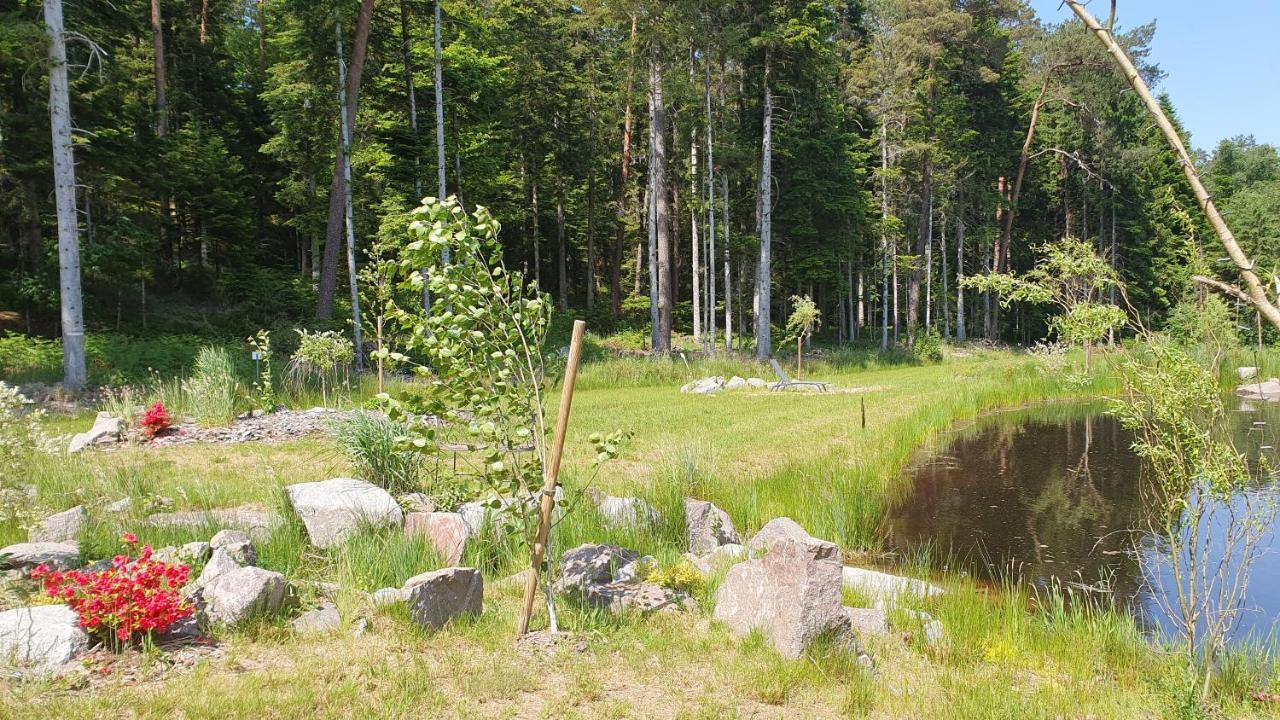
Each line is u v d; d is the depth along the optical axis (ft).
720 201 107.65
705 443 40.47
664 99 98.07
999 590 23.79
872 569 25.54
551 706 13.07
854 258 133.59
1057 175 156.25
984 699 14.29
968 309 170.50
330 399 51.75
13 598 15.84
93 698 12.03
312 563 19.86
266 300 80.48
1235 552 26.76
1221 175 172.76
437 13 76.59
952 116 130.93
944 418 53.21
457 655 14.78
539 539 16.01
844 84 135.03
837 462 36.96
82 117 69.00
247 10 130.93
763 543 21.52
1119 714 14.33
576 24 103.30
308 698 12.54
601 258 156.87
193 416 41.75
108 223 77.77
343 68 72.54
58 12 51.49
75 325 50.60
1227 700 15.43
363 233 94.38
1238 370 71.46
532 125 114.73
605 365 77.56
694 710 13.14
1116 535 29.43
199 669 13.44
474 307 16.11
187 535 21.16
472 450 17.25
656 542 23.88
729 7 96.27
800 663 14.99
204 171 87.86
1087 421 55.98
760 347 97.55
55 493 24.85
